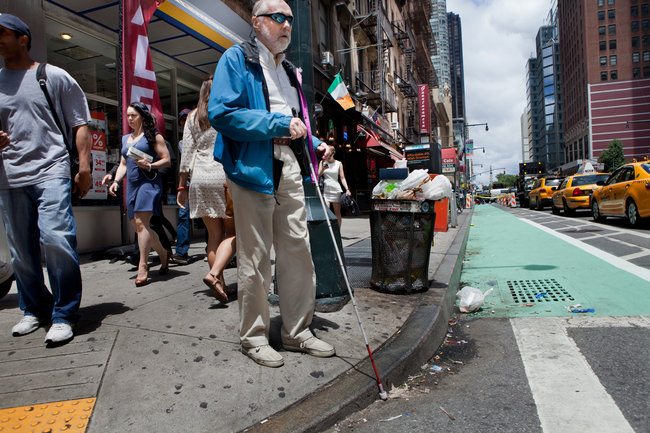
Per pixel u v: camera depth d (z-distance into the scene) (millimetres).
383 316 3654
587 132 113938
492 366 3066
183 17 8094
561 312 4273
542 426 2232
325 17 18625
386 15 30047
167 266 5129
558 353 3225
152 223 4953
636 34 108188
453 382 2826
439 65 169250
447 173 22641
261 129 2410
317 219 3840
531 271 6438
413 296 4312
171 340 3008
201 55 9555
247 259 2678
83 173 3201
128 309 3672
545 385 2707
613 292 4898
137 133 4832
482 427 2244
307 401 2328
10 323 3375
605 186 13867
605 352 3188
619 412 2338
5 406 2219
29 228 3131
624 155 109125
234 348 2896
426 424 2283
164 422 2102
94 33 7453
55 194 2988
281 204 2814
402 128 36906
